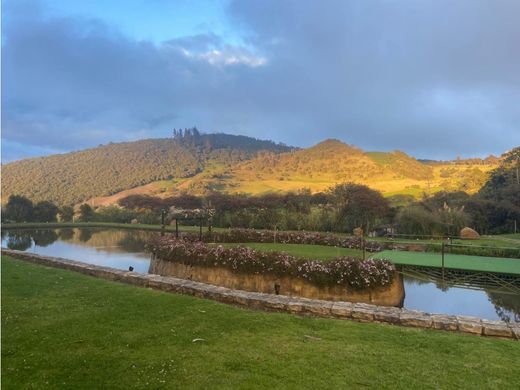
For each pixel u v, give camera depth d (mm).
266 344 4766
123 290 7723
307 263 11188
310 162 105875
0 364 3996
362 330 5418
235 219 32844
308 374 3936
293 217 29422
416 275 10852
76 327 5293
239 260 12008
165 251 14836
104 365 4062
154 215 46688
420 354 4555
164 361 4180
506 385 3820
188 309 6297
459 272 10234
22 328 5180
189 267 13133
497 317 10867
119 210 54656
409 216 22453
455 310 11531
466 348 4770
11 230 40812
